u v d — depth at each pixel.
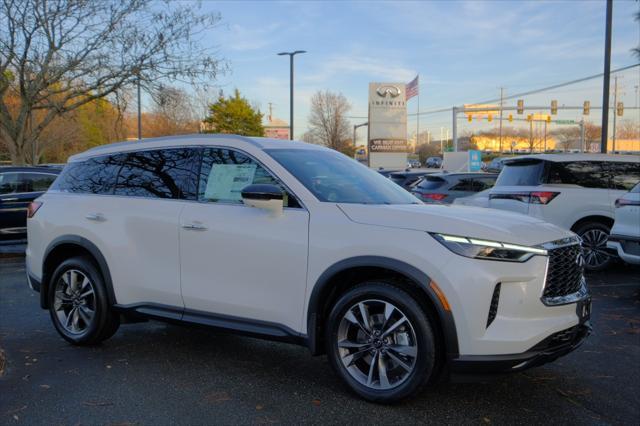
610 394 3.88
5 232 10.70
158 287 4.51
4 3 13.34
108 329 4.91
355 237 3.64
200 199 4.42
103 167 5.12
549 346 3.43
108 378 4.21
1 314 6.22
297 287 3.85
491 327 3.32
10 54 13.88
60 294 5.15
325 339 3.87
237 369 4.40
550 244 3.51
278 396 3.85
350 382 3.75
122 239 4.71
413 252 3.44
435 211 3.74
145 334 5.43
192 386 4.04
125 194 4.86
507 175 9.12
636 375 4.24
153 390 3.96
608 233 8.19
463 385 4.00
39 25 13.66
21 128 15.01
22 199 10.85
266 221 4.01
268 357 4.71
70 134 34.88
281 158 4.27
